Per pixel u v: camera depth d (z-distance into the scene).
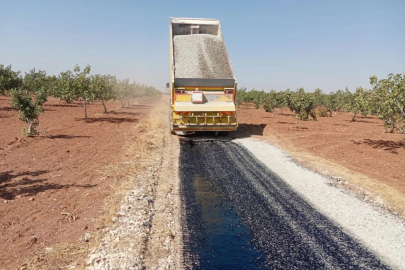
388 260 5.40
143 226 6.23
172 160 11.73
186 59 15.73
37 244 5.16
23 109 13.62
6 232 5.45
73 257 4.89
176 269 5.05
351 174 10.06
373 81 13.22
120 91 34.72
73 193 7.49
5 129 15.35
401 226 6.63
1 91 25.58
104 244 5.33
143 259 5.14
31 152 11.09
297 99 19.98
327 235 6.26
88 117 22.80
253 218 7.02
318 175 10.09
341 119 29.11
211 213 7.25
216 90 14.97
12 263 4.59
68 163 10.00
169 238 6.00
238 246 5.86
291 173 10.30
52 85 30.05
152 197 7.89
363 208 7.53
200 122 14.73
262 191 8.65
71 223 5.98
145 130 17.89
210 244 5.91
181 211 7.32
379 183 9.15
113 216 6.36
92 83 23.56
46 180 8.23
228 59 16.12
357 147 14.41
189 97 14.70
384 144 15.16
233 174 10.14
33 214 6.22
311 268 5.20
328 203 7.82
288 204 7.77
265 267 5.20
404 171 10.46
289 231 6.43
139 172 9.60
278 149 13.80
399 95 12.02
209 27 17.83
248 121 24.30
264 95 41.25
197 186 9.02
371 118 32.06
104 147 12.73
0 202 6.62
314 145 14.77
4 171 8.74
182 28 17.62
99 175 9.00
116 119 22.31
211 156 12.42
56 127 17.12
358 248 5.78
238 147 14.08
